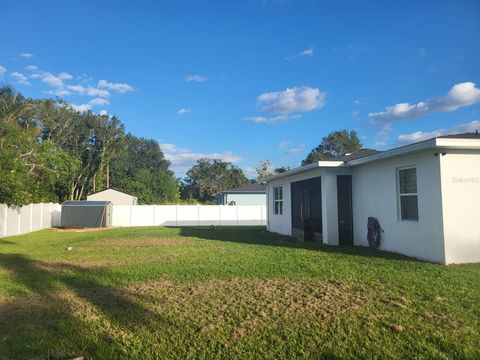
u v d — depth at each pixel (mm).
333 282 7656
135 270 9445
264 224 35719
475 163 9914
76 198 60656
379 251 12047
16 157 23797
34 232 25016
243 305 6219
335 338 4809
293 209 18328
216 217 35312
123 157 72250
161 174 63312
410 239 10930
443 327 5062
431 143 9344
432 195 9984
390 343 4621
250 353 4473
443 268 8930
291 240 16578
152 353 4539
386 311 5738
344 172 14414
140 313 5953
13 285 8055
